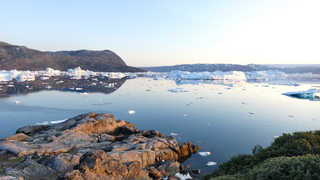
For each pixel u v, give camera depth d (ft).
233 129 152.87
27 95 311.47
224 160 99.50
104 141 104.42
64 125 124.77
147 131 126.21
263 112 211.00
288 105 248.73
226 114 203.10
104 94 340.59
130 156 83.61
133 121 176.55
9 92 338.95
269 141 126.72
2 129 149.59
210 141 126.62
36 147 85.25
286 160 33.55
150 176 75.36
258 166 37.55
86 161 57.11
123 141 102.37
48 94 327.88
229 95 333.62
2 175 53.62
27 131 118.62
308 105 248.32
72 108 226.38
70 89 400.88
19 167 60.85
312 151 42.91
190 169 88.17
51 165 67.41
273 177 30.45
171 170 82.79
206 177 49.85
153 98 303.48
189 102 271.69
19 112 201.98
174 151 101.71
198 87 460.96
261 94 343.67
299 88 435.53
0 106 228.43
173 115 199.41
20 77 515.91
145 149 92.63
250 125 163.22
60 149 85.87
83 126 119.65
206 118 186.60
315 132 54.44
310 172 28.86
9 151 79.46
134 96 322.55
